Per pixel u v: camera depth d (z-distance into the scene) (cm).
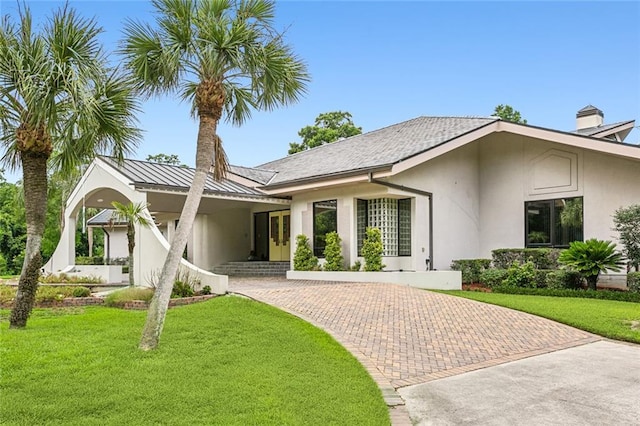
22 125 885
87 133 934
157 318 754
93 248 3756
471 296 1385
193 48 824
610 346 909
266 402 534
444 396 629
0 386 553
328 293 1324
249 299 1206
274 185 1933
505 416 556
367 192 1747
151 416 488
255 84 875
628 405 588
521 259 1694
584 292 1384
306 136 4081
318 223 1944
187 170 2014
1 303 1296
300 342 820
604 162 1644
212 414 498
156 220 2719
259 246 2400
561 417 551
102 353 702
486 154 1986
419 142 1825
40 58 841
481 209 1991
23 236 3500
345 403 554
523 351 869
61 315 1091
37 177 909
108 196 2056
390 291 1371
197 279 1377
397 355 816
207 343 793
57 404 507
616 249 1596
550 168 1789
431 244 1795
